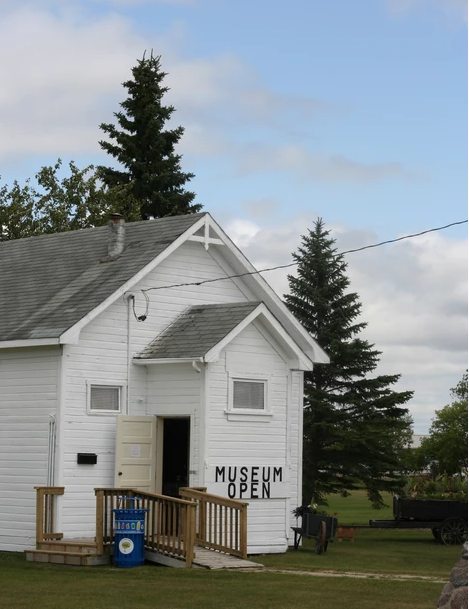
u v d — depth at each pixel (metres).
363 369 43.53
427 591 17.53
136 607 16.02
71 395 24.06
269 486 25.14
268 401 25.42
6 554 23.72
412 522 31.00
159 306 26.03
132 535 21.02
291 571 20.45
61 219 49.69
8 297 27.23
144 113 56.53
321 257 44.59
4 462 24.83
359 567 22.53
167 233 26.67
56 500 23.53
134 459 24.66
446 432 67.94
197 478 24.05
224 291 27.67
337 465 43.03
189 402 24.48
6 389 25.06
